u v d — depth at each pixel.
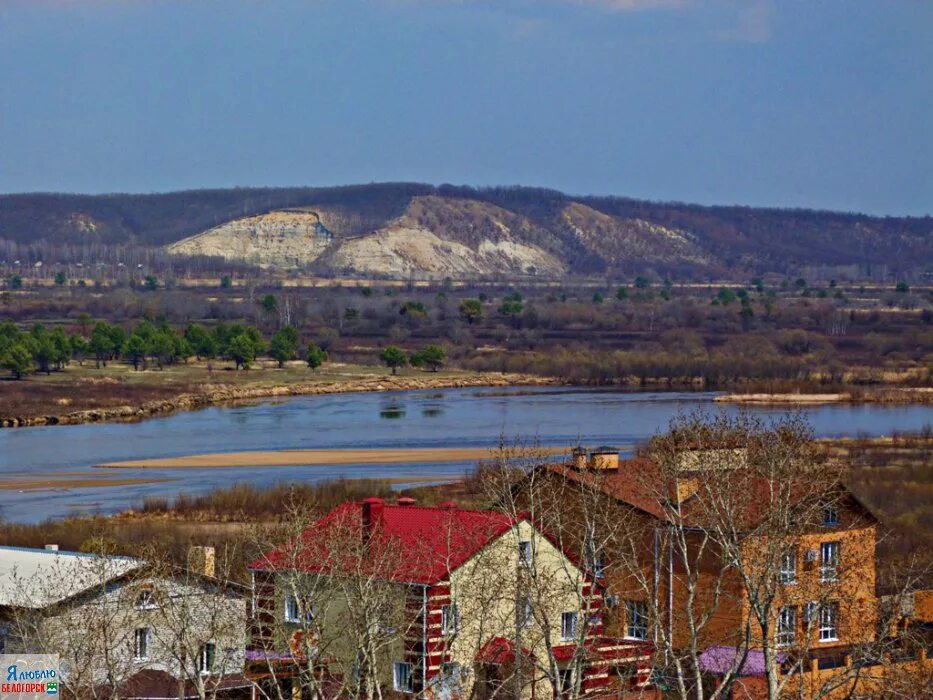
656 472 196.12
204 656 168.88
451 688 166.12
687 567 143.38
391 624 156.00
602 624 176.75
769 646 134.75
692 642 137.50
